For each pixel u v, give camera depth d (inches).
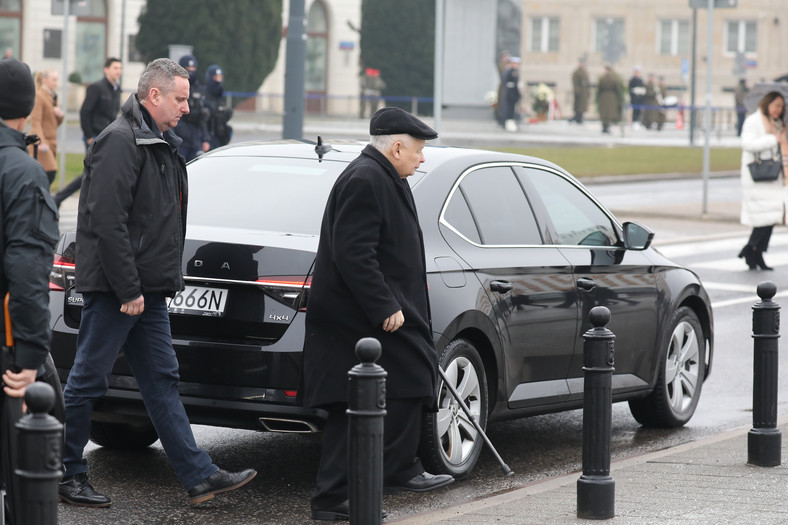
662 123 3772.1
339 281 472.1
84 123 1445.6
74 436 503.2
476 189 591.5
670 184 2367.1
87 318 495.5
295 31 1544.0
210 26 3452.3
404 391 479.2
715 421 721.0
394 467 490.0
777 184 1327.5
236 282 511.5
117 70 1453.0
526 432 686.5
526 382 596.1
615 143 3238.2
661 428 700.7
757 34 5989.2
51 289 548.1
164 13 3457.2
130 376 527.8
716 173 2556.6
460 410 554.9
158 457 607.2
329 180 580.4
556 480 550.3
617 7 6082.7
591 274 631.2
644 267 669.9
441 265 546.6
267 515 507.8
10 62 403.5
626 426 708.0
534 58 6136.8
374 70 3996.1
